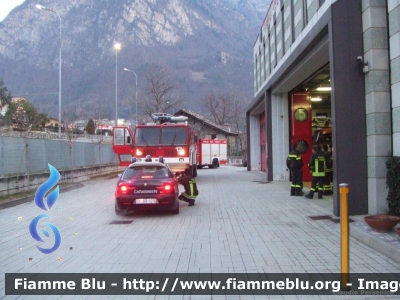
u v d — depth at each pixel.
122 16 160.12
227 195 15.48
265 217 10.71
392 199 9.00
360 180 9.89
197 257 7.05
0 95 42.06
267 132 20.31
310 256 7.00
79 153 23.80
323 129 20.11
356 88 9.95
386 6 9.62
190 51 149.00
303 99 19.34
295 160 14.70
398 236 7.50
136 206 10.83
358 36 9.98
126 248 7.73
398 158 8.82
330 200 13.39
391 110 9.55
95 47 145.88
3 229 9.73
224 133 54.94
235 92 73.62
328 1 10.78
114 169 31.69
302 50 12.70
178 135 19.28
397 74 9.10
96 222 10.48
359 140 9.92
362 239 7.86
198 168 38.47
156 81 47.66
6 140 15.05
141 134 19.39
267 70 21.44
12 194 15.05
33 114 33.59
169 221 10.43
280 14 17.64
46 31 158.38
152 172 11.48
